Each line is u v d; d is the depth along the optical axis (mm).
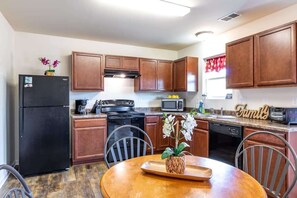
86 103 3891
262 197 996
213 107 3922
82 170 3254
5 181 2822
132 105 4383
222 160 2830
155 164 1421
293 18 2590
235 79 3037
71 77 3826
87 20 3080
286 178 2006
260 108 2916
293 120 2295
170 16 2904
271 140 2188
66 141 3252
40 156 3074
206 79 4195
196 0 2438
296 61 2244
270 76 2523
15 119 3547
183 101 4531
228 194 1021
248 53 2816
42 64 3764
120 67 4117
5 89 3010
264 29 2939
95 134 3553
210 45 4000
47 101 3115
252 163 1616
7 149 3094
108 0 2438
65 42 3945
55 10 2736
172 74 4660
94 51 4188
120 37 3936
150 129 4043
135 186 1105
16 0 2453
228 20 3078
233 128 2645
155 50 4812
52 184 2734
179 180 1189
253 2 2500
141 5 2553
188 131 1287
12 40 3459
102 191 1063
